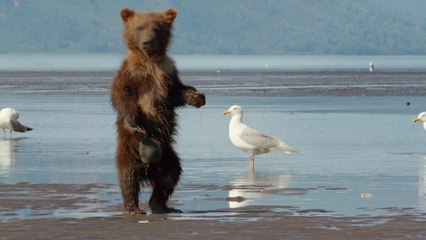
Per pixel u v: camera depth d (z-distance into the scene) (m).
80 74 158.25
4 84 113.19
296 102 77.31
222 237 20.05
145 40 23.59
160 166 24.41
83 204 25.84
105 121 57.84
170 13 24.58
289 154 40.19
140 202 26.89
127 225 21.73
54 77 141.12
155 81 23.98
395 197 27.31
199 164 36.53
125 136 24.11
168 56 24.62
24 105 72.69
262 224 21.72
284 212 24.19
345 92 94.25
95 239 19.95
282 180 31.67
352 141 45.88
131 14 24.67
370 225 21.50
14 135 49.44
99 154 39.69
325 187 29.78
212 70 199.75
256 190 29.16
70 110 67.25
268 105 73.31
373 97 85.12
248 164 36.62
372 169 34.72
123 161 24.20
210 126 54.66
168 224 21.81
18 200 26.52
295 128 52.97
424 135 49.19
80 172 33.56
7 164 36.06
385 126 54.62
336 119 59.50
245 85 111.62
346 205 25.56
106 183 30.42
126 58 24.30
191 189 29.41
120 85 24.02
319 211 24.31
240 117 37.69
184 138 47.44
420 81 126.50
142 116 24.05
